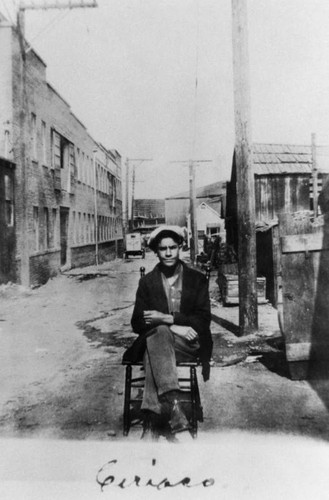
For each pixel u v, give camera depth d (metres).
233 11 7.05
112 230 38.12
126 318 9.18
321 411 4.05
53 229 19.67
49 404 4.43
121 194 44.66
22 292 13.38
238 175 7.09
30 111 16.22
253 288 7.10
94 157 29.83
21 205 14.72
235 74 7.05
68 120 22.52
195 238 25.55
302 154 18.25
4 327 8.45
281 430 3.67
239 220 7.11
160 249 3.88
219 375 5.18
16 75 14.65
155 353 3.47
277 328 7.39
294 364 4.96
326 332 4.97
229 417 3.96
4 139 14.23
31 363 5.94
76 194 24.38
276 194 17.39
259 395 4.49
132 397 4.56
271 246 9.84
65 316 9.60
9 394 4.75
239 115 7.03
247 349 6.20
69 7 13.18
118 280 17.50
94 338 7.43
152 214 66.44
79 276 19.56
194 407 3.62
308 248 4.96
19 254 14.71
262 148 18.20
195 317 3.74
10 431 3.80
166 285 3.93
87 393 4.72
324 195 7.67
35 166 16.77
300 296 4.96
